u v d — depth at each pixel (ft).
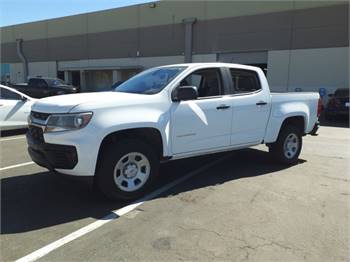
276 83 77.15
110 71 109.60
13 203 15.81
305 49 72.95
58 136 14.88
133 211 15.07
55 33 120.26
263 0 77.10
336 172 21.62
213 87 19.30
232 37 82.64
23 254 11.50
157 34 95.45
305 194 17.42
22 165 22.20
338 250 12.00
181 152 17.83
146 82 18.67
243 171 21.53
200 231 13.21
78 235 12.84
